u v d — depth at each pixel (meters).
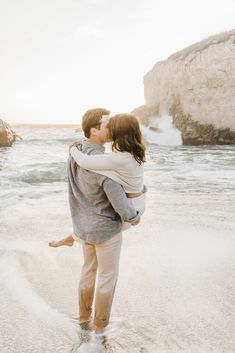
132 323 2.76
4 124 23.97
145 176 10.02
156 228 5.13
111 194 2.31
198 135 26.53
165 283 3.42
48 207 6.47
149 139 29.25
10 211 6.13
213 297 3.13
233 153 17.55
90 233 2.47
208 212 6.02
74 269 3.80
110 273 2.58
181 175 10.21
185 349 2.42
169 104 29.53
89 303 2.77
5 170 10.47
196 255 4.12
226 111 25.28
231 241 4.61
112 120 2.38
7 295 3.19
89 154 2.40
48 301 3.13
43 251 4.29
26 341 2.52
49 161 13.81
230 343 2.48
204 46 26.41
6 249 4.32
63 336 2.59
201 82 26.22
